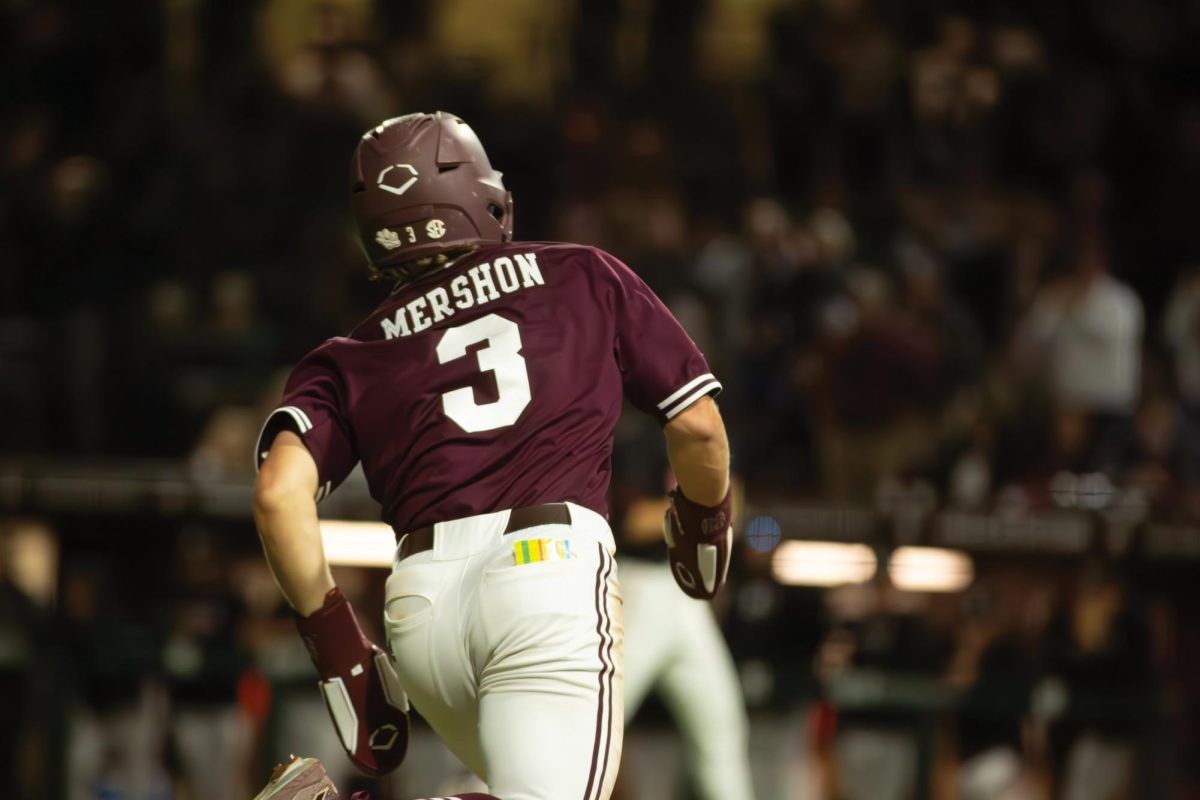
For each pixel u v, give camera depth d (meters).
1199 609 22.05
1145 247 40.38
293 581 9.44
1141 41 41.88
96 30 38.94
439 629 9.34
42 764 19.47
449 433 9.53
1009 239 36.25
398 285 10.47
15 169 34.66
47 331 29.66
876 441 29.08
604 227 33.59
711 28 42.16
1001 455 29.47
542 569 9.17
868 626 21.61
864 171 38.84
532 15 41.91
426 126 10.17
